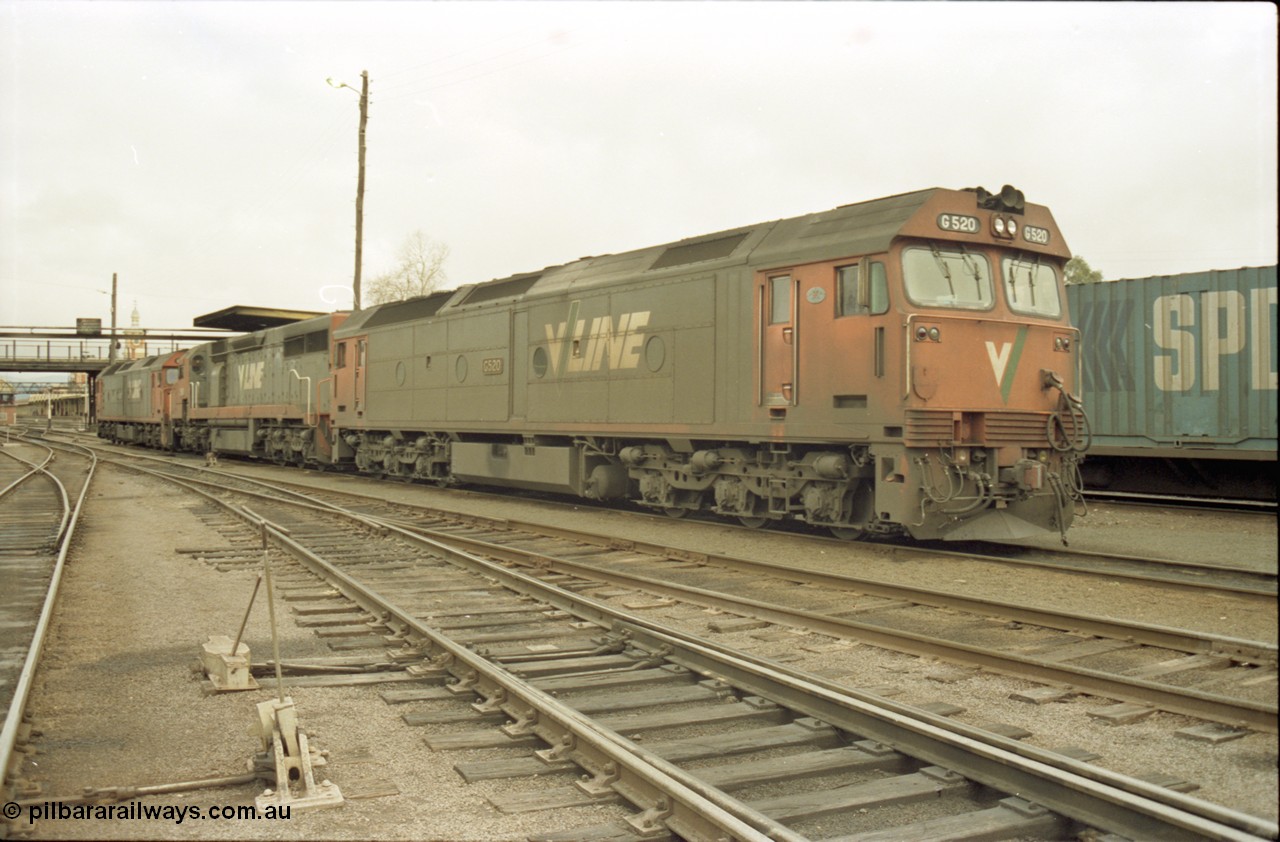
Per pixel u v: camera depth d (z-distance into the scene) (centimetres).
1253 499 1602
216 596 892
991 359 1051
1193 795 407
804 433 1116
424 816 404
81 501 1691
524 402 1644
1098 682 548
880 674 611
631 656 653
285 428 2806
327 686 597
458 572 1006
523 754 482
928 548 1112
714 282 1248
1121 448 1633
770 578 941
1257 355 1466
